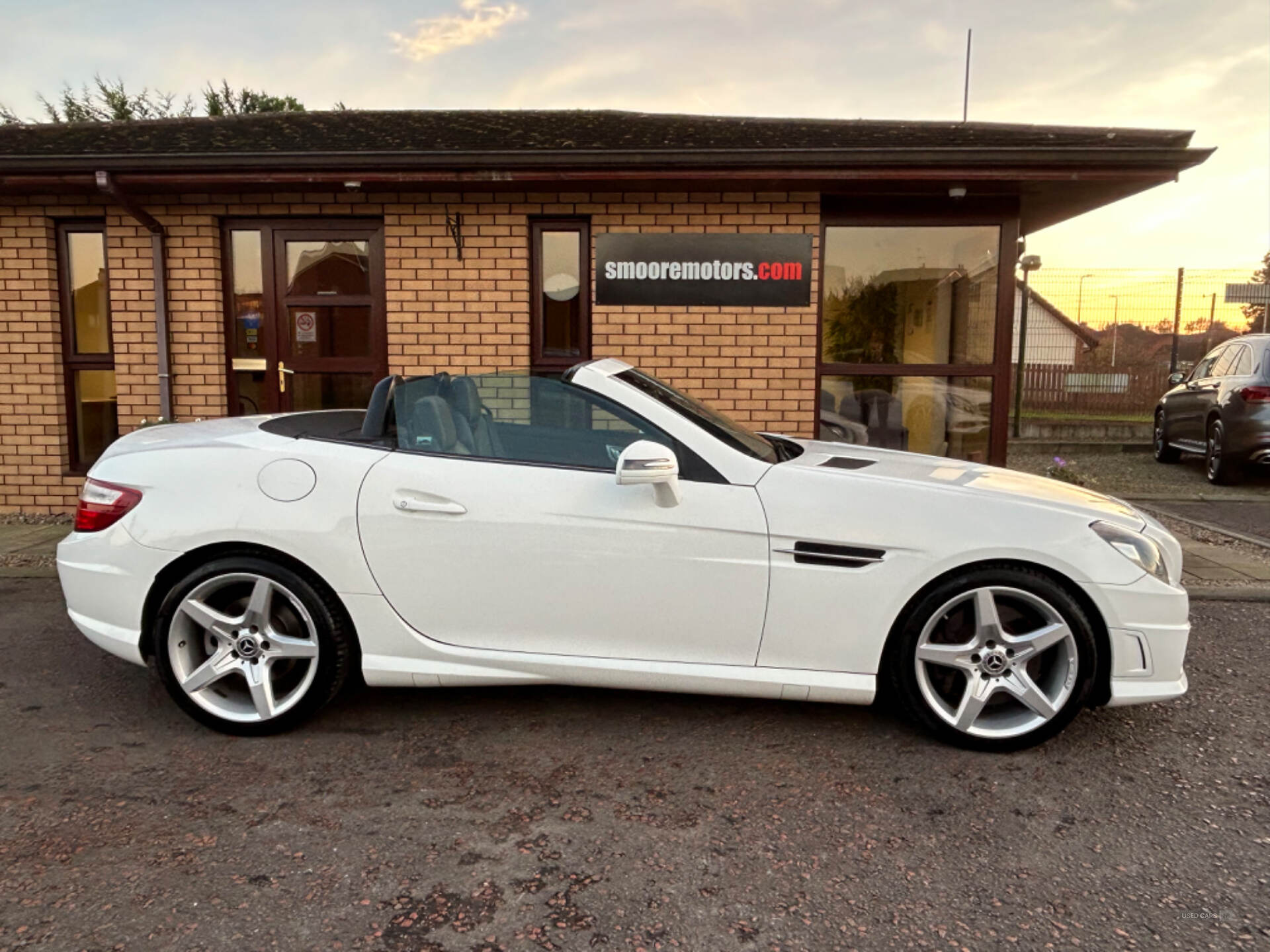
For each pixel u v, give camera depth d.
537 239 6.71
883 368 6.84
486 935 2.12
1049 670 3.08
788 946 2.08
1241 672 3.90
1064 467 9.38
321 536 3.11
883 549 3.00
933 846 2.52
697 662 3.11
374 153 5.87
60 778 2.91
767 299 6.55
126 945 2.07
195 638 3.25
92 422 7.22
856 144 6.36
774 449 3.67
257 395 7.00
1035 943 2.09
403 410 3.35
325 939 2.10
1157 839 2.56
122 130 7.70
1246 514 7.75
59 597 5.06
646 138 6.94
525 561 3.09
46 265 6.88
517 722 3.37
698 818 2.67
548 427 3.26
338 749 3.14
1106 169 5.75
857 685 3.06
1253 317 12.42
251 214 6.70
